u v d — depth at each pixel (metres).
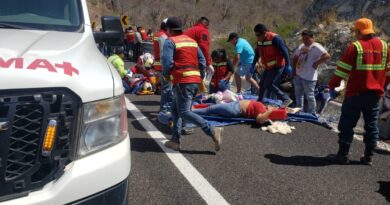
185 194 4.33
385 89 6.66
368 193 4.58
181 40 5.53
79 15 3.86
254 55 9.77
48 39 3.07
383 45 5.16
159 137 6.33
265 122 7.16
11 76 2.25
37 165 2.29
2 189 2.24
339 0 13.98
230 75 8.74
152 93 10.41
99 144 2.59
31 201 2.28
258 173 5.00
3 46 2.66
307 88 7.96
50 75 2.34
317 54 7.79
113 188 2.63
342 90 9.15
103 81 2.65
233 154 5.66
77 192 2.44
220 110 7.35
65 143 2.39
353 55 5.07
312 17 14.74
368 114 5.28
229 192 4.43
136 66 10.77
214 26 43.34
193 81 5.46
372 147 5.36
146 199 4.18
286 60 7.97
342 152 5.41
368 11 12.47
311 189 4.61
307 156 5.70
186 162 5.26
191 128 6.57
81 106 2.46
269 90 8.24
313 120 7.61
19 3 3.78
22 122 2.25
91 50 3.15
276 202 4.25
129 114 7.91
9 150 2.23
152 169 4.98
